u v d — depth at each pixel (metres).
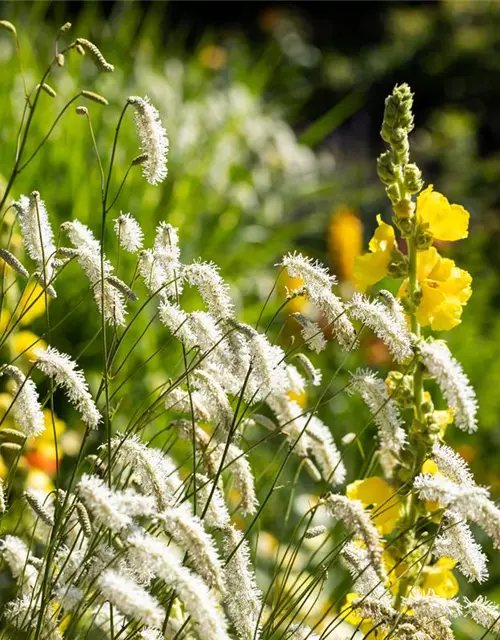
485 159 13.87
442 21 17.28
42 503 2.30
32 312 3.73
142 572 1.83
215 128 7.53
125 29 7.93
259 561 4.10
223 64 10.34
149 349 4.90
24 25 7.60
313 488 4.79
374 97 16.55
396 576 2.66
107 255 5.21
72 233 2.38
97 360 4.84
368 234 9.61
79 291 4.86
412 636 2.10
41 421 2.11
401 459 2.63
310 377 2.37
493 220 9.91
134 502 1.77
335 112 15.48
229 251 6.56
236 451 2.31
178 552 3.46
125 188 5.46
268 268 7.07
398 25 17.61
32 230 2.30
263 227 7.49
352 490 2.72
